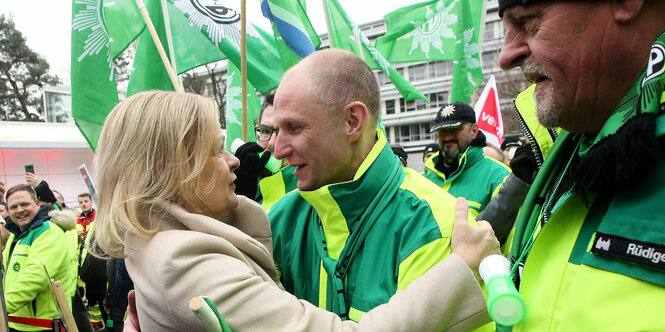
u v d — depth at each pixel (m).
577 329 0.64
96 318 4.55
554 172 0.94
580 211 0.73
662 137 0.60
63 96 16.30
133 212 0.95
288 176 1.71
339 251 1.19
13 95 24.86
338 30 3.62
